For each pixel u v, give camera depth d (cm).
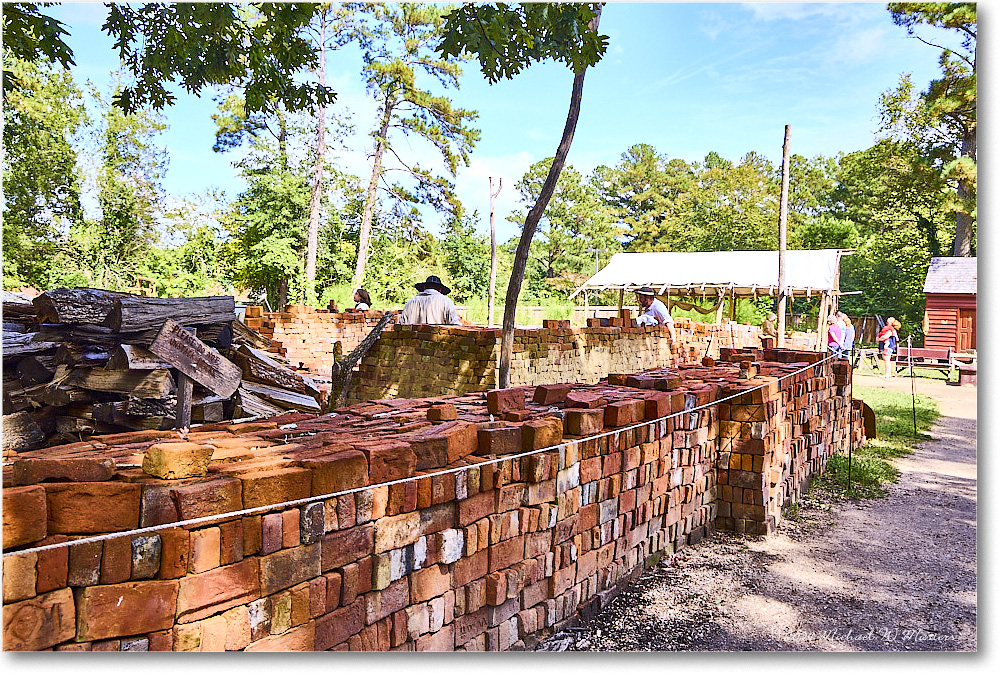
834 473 728
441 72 2745
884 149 2917
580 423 346
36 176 1642
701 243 5228
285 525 205
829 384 792
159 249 2109
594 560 357
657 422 419
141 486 179
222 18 613
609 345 1123
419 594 251
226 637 189
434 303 936
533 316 2711
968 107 2500
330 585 218
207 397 557
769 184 4916
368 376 899
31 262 1655
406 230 3353
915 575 432
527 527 306
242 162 2545
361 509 229
